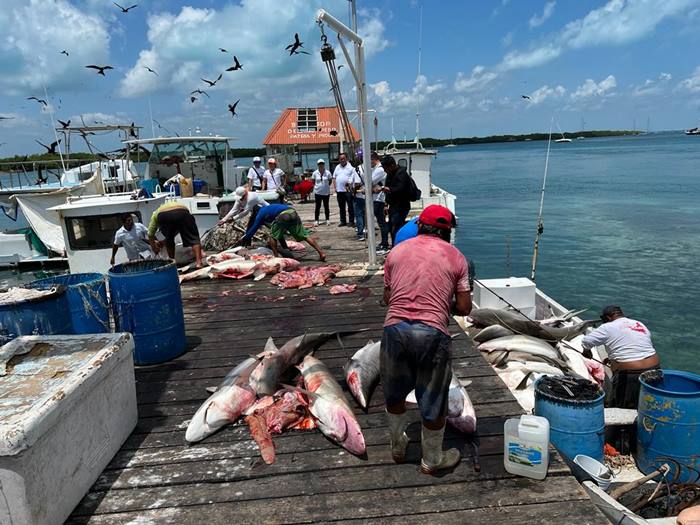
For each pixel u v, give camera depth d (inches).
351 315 258.1
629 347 217.2
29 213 622.5
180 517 118.5
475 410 162.6
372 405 168.2
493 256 694.5
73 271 437.4
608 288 531.8
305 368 176.6
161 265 219.6
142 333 200.8
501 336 257.0
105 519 118.6
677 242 721.6
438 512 117.0
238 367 179.0
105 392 137.9
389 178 352.5
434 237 130.3
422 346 118.0
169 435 153.8
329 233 522.3
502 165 2972.4
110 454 140.4
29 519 103.4
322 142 989.8
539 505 118.5
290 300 288.2
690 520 125.0
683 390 183.5
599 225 879.1
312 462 137.9
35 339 149.9
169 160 635.5
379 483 128.0
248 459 140.3
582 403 158.6
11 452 98.6
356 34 292.2
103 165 805.2
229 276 339.9
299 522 115.4
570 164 2672.2
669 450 166.9
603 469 152.2
